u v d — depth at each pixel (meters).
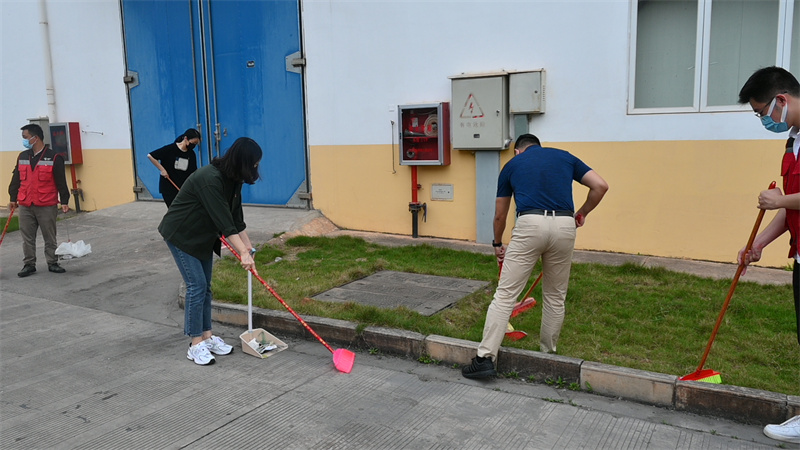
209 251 4.39
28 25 11.30
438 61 7.53
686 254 6.45
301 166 8.95
